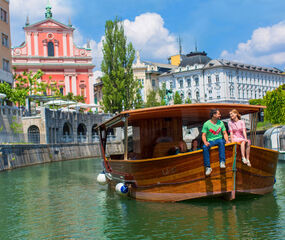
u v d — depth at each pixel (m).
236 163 10.48
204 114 13.04
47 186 17.31
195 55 102.44
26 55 68.75
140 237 8.23
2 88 37.50
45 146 39.56
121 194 12.66
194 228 8.56
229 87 95.19
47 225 9.76
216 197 11.18
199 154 10.46
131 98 57.31
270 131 29.81
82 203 12.53
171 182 11.12
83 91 71.50
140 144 13.38
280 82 118.19
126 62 57.12
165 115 12.68
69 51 70.88
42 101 53.78
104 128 16.69
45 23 69.81
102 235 8.56
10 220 10.49
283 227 8.36
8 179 20.98
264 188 11.61
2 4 42.31
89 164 33.38
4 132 31.48
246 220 9.00
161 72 104.88
